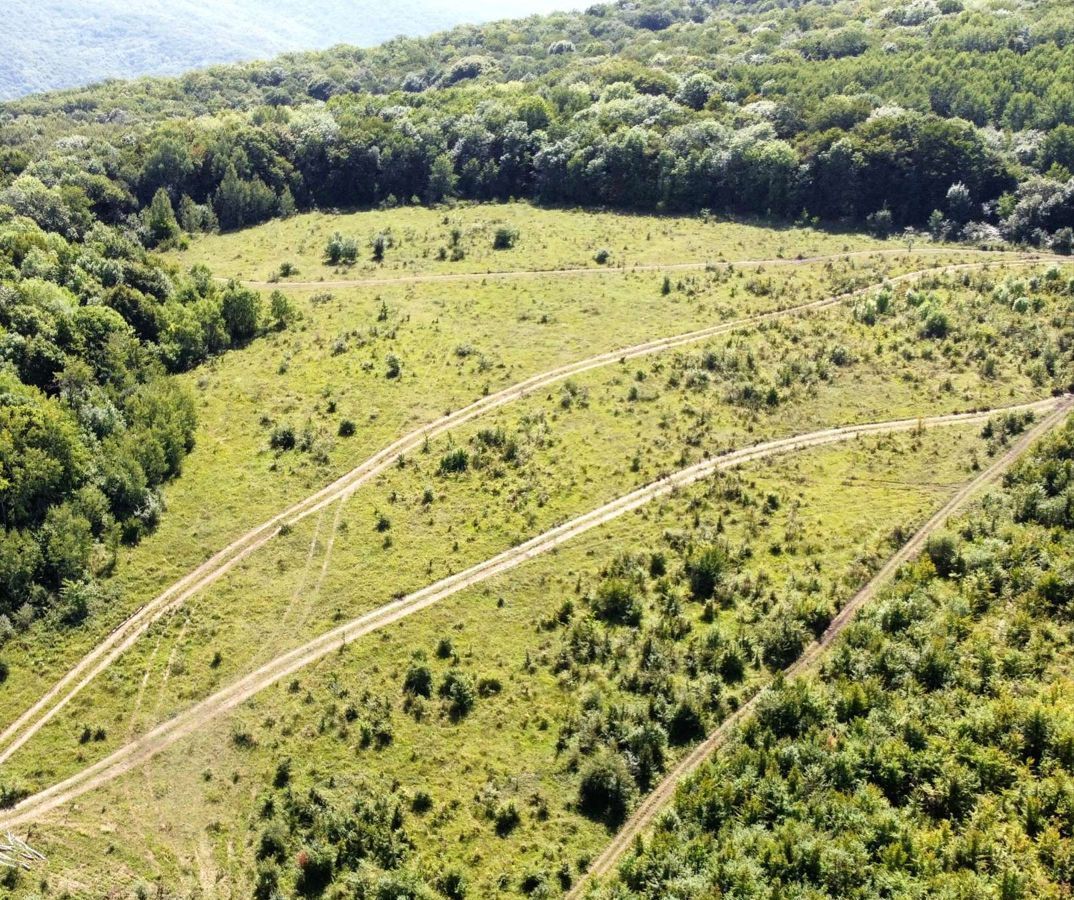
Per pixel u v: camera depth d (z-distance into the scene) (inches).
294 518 2385.6
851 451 2456.9
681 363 2965.1
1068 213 3784.5
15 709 1839.3
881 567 1994.3
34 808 1631.4
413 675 1827.0
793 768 1467.8
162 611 2086.6
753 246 4072.3
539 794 1579.7
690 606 1953.7
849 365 2878.9
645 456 2512.3
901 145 4281.5
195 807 1616.6
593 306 3481.8
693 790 1482.5
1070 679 1572.3
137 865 1518.2
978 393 2672.2
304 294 3826.3
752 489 2320.4
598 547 2172.7
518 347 3191.4
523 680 1815.9
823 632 1838.1
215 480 2544.3
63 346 2733.8
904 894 1237.7
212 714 1809.8
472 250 4207.7
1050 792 1347.2
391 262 4141.2
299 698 1828.2
